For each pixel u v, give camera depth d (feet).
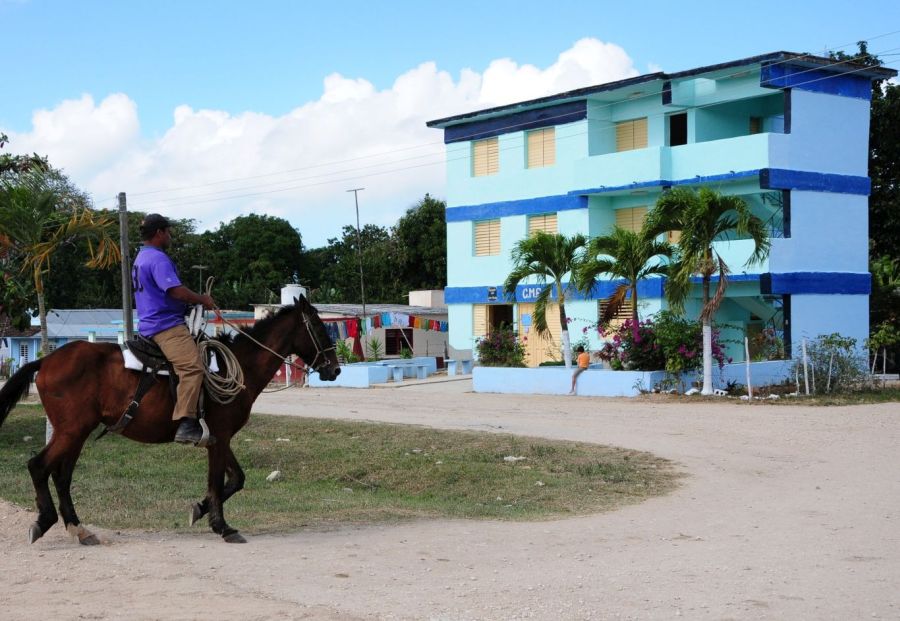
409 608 22.41
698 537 32.91
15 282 68.18
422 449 56.34
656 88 106.73
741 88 102.01
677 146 104.37
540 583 25.32
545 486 45.80
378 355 136.36
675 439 58.90
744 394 81.97
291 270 245.45
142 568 25.82
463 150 125.08
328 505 39.99
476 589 24.49
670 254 89.04
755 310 107.14
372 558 28.22
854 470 48.52
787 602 23.57
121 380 29.50
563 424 66.49
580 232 112.06
